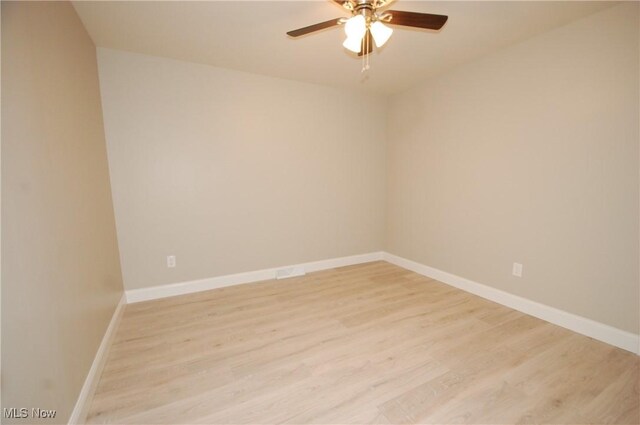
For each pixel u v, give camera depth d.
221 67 2.88
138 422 1.38
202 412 1.44
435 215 3.32
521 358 1.86
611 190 1.95
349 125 3.69
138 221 2.68
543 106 2.27
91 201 1.89
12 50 1.04
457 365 1.80
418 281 3.30
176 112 2.74
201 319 2.40
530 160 2.38
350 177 3.79
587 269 2.10
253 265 3.27
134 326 2.28
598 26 1.95
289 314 2.49
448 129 3.09
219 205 3.02
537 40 2.27
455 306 2.64
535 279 2.41
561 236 2.23
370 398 1.53
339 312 2.52
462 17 2.01
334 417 1.41
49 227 1.23
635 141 1.84
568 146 2.15
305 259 3.59
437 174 3.26
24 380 0.97
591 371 1.73
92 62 2.23
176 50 2.50
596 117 1.99
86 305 1.61
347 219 3.83
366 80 3.28
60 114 1.48
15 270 0.96
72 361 1.36
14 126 1.02
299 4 1.85
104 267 2.06
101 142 2.31
